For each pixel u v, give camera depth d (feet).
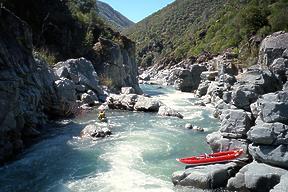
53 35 196.34
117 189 56.95
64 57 195.83
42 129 96.63
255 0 287.89
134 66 243.60
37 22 191.83
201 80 210.79
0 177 61.87
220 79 155.33
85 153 75.51
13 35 98.78
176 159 71.82
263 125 56.18
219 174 56.59
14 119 75.10
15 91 74.43
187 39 440.86
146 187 57.67
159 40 535.60
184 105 153.69
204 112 131.85
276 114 55.77
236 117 66.59
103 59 196.85
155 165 68.28
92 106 138.31
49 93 112.16
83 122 107.34
